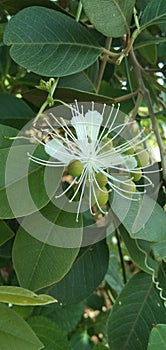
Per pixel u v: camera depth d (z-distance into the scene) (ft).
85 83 1.03
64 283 0.95
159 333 0.77
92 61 0.90
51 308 1.06
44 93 0.98
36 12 0.87
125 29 0.88
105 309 1.41
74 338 1.30
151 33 1.19
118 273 1.36
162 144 0.93
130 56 1.01
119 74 1.37
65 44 0.89
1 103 1.14
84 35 0.90
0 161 0.75
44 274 0.78
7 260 1.01
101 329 1.33
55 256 0.79
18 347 0.72
